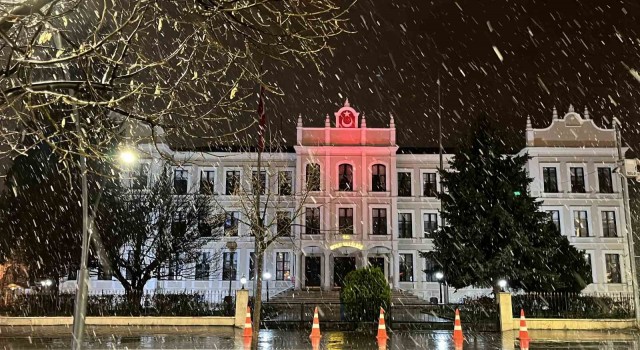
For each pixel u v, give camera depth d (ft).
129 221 93.50
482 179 87.45
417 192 148.77
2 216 91.86
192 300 80.94
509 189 85.51
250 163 143.23
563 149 144.97
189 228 102.27
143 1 17.12
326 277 138.41
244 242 141.69
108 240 90.53
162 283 137.28
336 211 142.10
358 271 69.56
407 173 150.51
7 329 67.87
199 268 128.98
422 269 144.77
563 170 144.87
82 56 16.69
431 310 89.10
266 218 138.31
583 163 144.87
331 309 100.94
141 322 72.38
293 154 145.59
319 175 143.64
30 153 92.53
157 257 95.20
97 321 72.33
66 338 59.16
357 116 148.36
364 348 50.70
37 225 91.30
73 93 21.25
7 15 15.35
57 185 91.76
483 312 73.92
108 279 133.08
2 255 91.50
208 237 126.72
